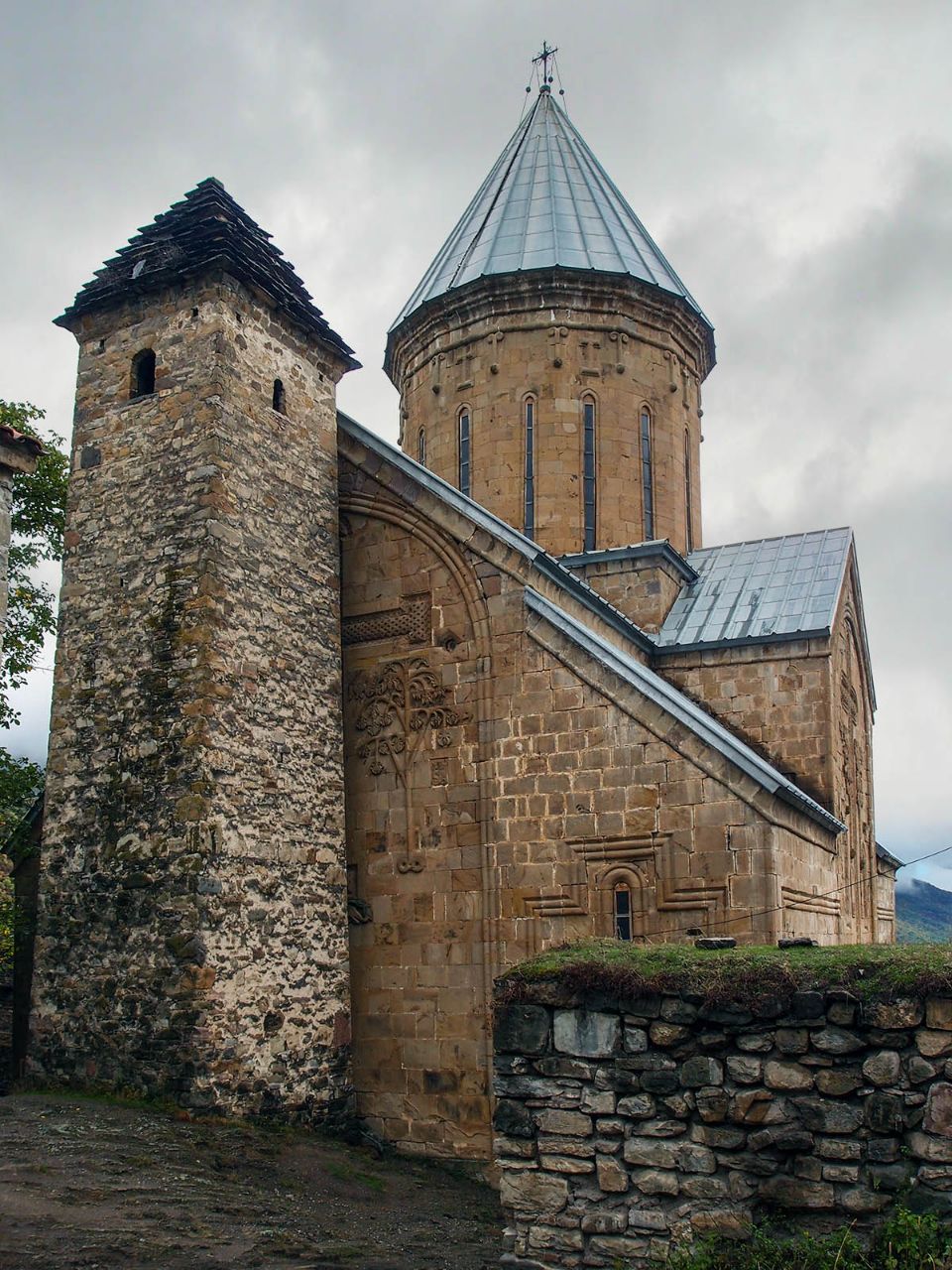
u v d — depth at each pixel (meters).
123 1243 9.98
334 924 16.66
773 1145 7.73
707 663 20.52
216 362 16.53
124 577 16.45
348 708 18.00
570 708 16.19
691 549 24.75
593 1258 8.10
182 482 16.33
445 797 16.97
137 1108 14.08
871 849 24.73
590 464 23.45
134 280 17.19
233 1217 11.33
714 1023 8.08
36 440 14.43
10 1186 10.94
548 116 27.77
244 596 16.23
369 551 18.38
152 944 14.78
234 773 15.48
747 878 14.55
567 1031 8.52
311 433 18.23
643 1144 8.12
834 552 22.42
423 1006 16.55
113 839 15.48
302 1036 15.72
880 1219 7.34
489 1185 15.38
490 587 17.22
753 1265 7.40
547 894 15.85
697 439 25.48
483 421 23.70
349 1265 10.51
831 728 19.69
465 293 24.08
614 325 23.97
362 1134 16.36
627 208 26.72
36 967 15.76
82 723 16.25
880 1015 7.56
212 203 17.56
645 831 15.31
